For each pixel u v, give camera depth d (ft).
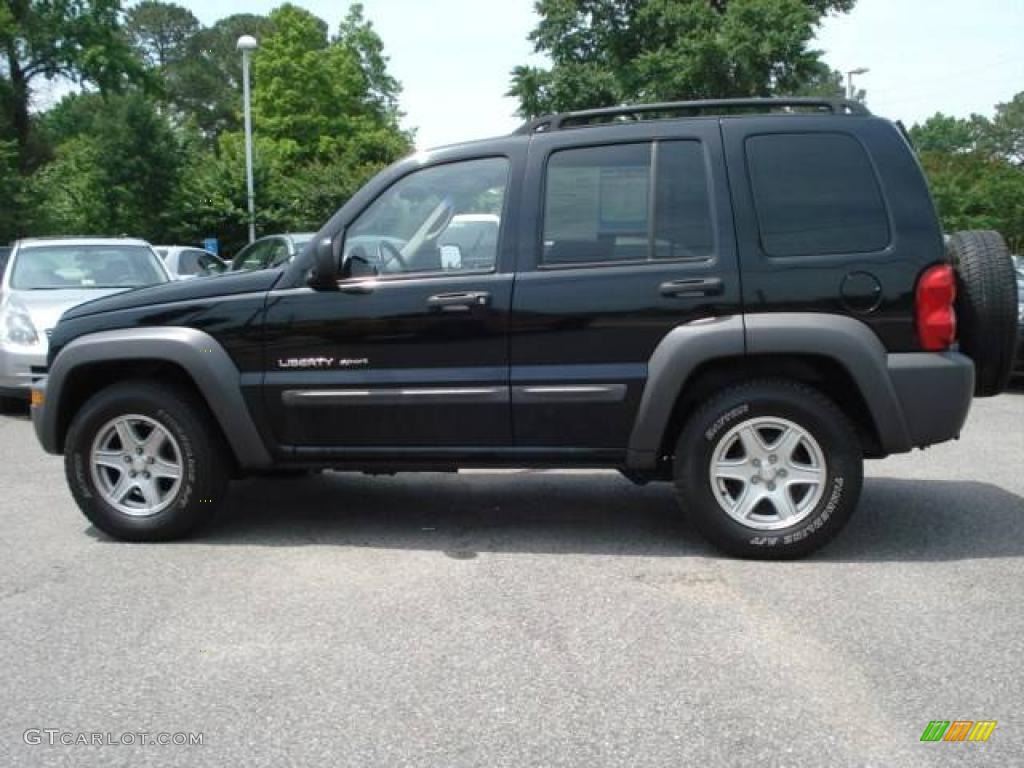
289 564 16.17
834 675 11.78
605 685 11.59
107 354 17.11
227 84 264.72
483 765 9.93
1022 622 13.30
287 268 17.06
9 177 107.34
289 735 10.55
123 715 11.05
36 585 15.24
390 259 16.74
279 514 19.45
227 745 10.37
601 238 16.10
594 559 16.29
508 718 10.85
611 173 16.15
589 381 15.90
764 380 15.89
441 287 16.28
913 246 15.39
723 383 16.12
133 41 258.37
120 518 17.44
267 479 22.75
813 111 18.12
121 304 17.56
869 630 13.08
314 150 171.53
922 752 10.08
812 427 15.55
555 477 22.76
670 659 12.27
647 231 15.96
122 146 114.11
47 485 22.25
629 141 16.20
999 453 24.59
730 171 15.80
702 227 15.79
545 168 16.35
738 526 15.88
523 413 16.19
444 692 11.47
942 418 15.42
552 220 16.25
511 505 20.06
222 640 13.02
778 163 15.81
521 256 16.20
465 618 13.67
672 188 15.94
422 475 23.04
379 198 16.83
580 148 16.33
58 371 17.52
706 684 11.59
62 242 35.86
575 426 16.14
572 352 15.97
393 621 13.60
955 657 12.24
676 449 16.12
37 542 17.61
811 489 15.78
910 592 14.47
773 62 96.48
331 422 16.79
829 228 15.60
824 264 15.43
